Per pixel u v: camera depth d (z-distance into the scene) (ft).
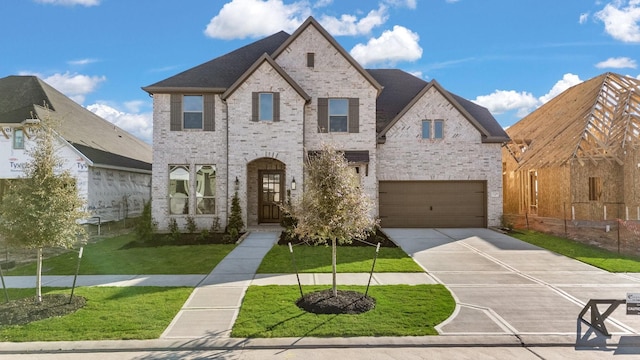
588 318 22.30
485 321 21.63
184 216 54.90
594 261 36.06
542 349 18.84
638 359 17.84
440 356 17.97
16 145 59.36
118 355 18.11
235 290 27.27
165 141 54.95
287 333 19.84
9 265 35.12
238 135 53.72
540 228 59.57
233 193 53.52
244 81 53.62
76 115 76.64
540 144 75.25
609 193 66.13
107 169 64.95
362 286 27.86
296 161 53.67
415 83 70.69
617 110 69.82
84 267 34.50
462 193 59.26
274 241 46.78
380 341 19.20
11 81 75.41
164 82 54.95
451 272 32.30
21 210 23.38
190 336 19.69
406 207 58.80
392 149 58.59
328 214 23.90
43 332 19.90
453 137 58.80
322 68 56.95
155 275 31.40
